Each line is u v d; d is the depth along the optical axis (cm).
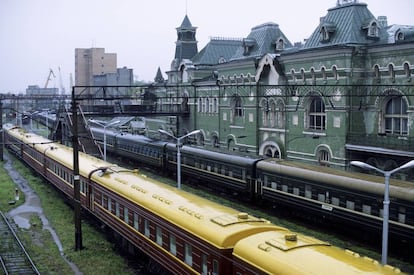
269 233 1414
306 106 3844
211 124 5303
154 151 4562
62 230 2692
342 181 2469
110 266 2123
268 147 4350
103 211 2492
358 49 3394
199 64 5688
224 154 3531
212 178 3647
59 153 3716
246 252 1334
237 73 4697
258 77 4331
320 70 3634
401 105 3212
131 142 5141
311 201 2688
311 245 1298
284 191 2906
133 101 9594
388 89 3256
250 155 3384
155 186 2189
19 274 2066
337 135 3519
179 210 1750
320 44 3766
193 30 6388
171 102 6362
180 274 1673
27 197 3647
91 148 4894
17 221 2969
